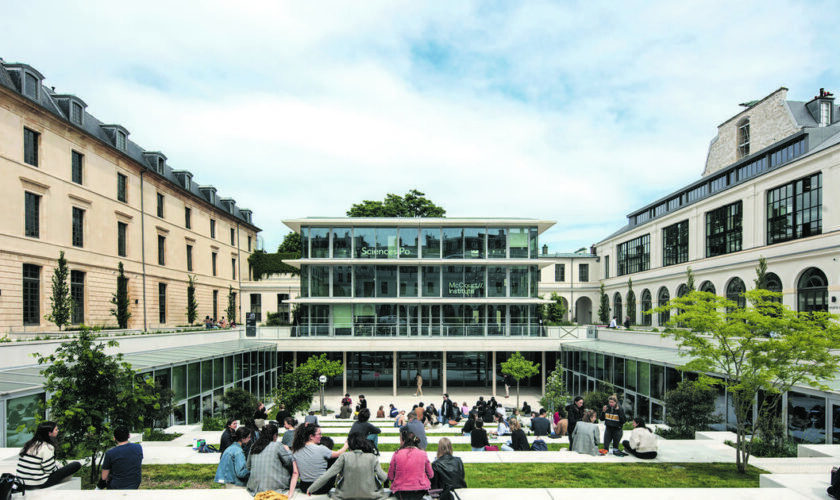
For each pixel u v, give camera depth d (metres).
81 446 8.57
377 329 33.47
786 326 10.21
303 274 34.00
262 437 7.13
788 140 29.44
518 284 34.31
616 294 51.12
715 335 10.76
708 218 35.00
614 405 11.41
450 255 34.06
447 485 6.74
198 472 9.45
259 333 32.75
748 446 9.78
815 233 24.67
